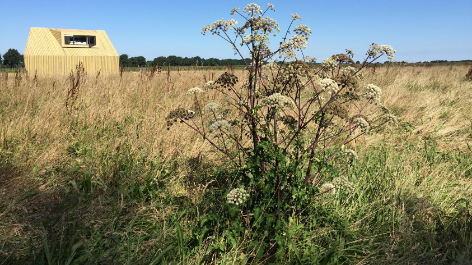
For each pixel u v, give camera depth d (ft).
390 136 19.65
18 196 10.15
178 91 29.22
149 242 8.90
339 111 9.61
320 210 10.51
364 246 9.41
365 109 22.36
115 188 11.76
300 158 9.61
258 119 9.68
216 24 9.41
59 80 30.66
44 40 84.02
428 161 15.62
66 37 87.51
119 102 21.89
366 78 38.22
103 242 9.07
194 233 9.59
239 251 8.89
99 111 19.61
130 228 9.52
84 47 88.89
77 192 10.68
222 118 10.57
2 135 15.37
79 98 23.13
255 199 9.91
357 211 11.30
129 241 9.16
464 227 10.25
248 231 9.21
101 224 9.46
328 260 8.50
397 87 32.86
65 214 9.09
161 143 15.78
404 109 25.75
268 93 10.29
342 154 12.02
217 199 11.13
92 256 8.32
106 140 16.46
